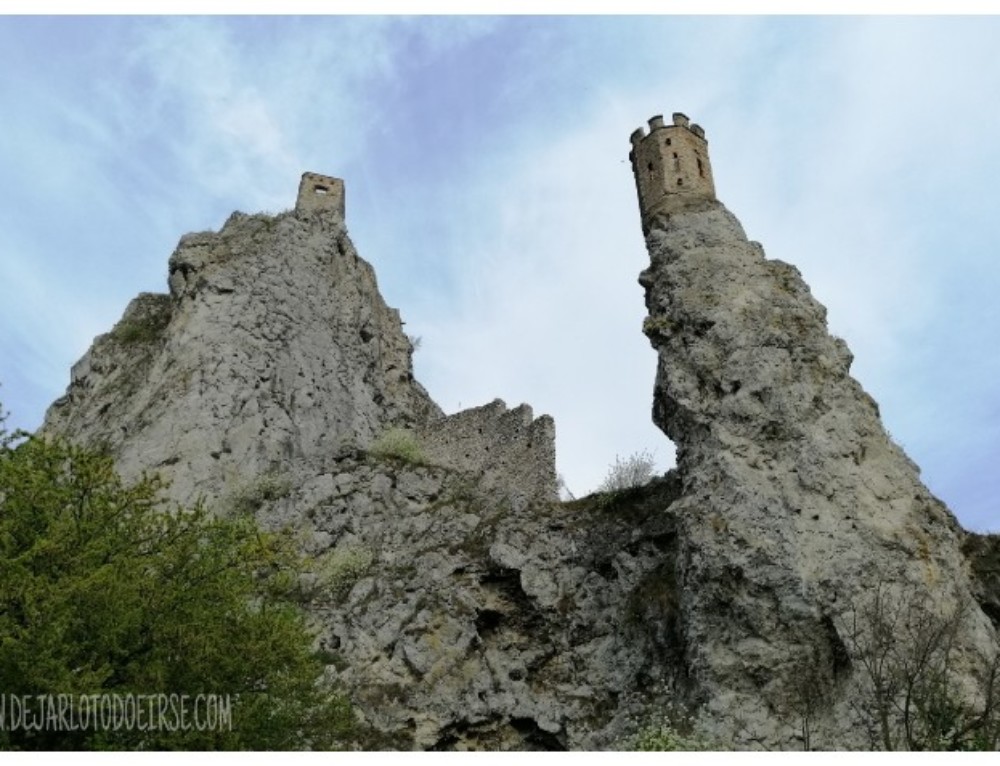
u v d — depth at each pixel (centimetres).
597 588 2525
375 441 3703
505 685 2345
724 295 2559
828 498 2142
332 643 2458
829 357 2430
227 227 4322
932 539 2123
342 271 4388
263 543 1766
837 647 1936
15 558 1353
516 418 3562
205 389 3500
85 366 4341
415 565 2686
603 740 2161
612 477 3083
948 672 1839
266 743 1528
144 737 1354
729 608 2036
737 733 1883
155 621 1470
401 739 2231
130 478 3247
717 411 2333
